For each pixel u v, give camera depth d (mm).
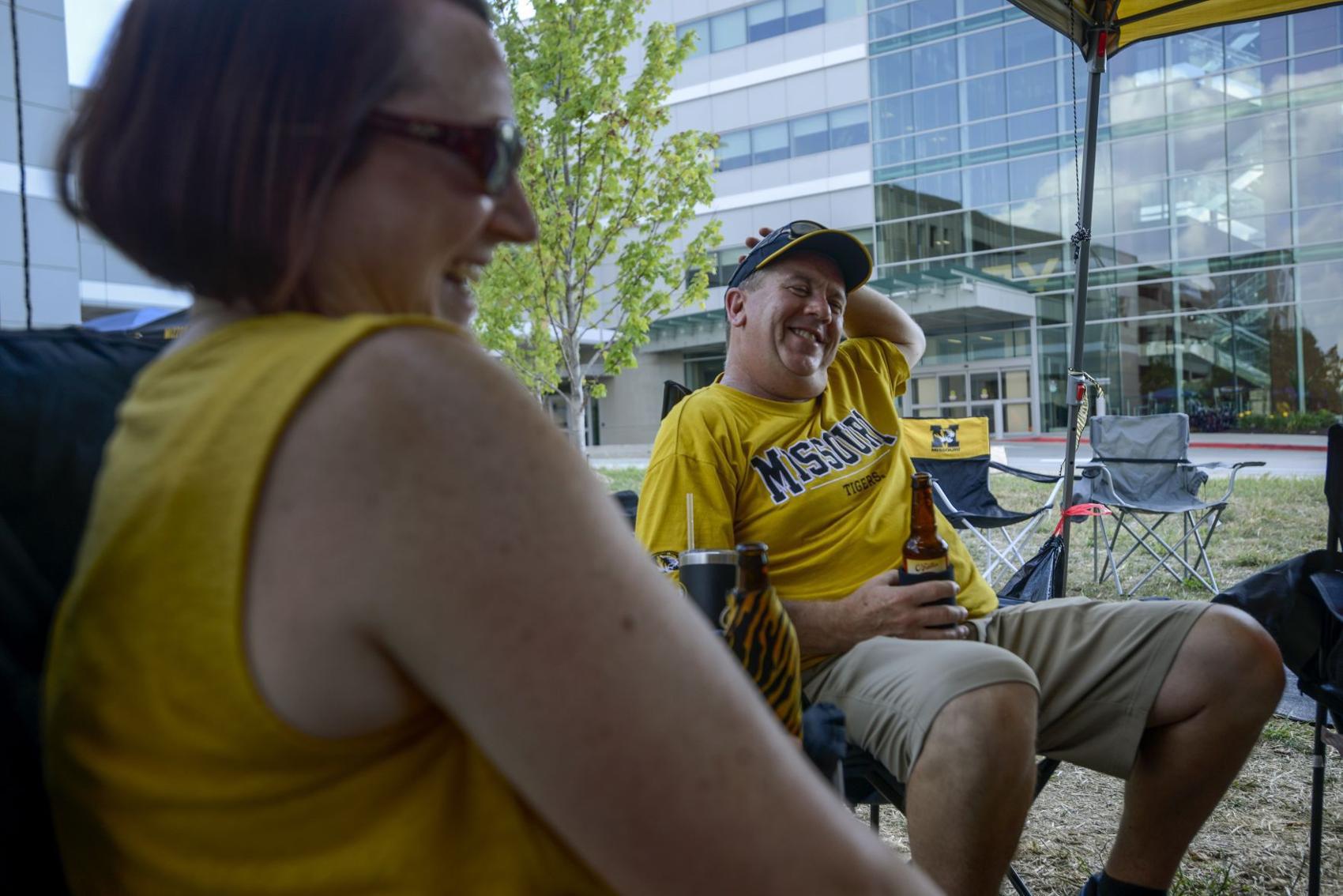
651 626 530
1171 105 23141
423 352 544
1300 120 21828
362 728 555
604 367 9477
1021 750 1507
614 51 9141
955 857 1475
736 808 517
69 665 613
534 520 521
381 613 513
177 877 587
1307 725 3531
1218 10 3572
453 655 510
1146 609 1823
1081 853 2645
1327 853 2592
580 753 506
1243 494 10250
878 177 26734
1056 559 3361
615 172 9133
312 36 614
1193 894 2371
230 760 556
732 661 574
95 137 636
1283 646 1975
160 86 624
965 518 5379
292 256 609
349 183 635
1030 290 25266
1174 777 1741
